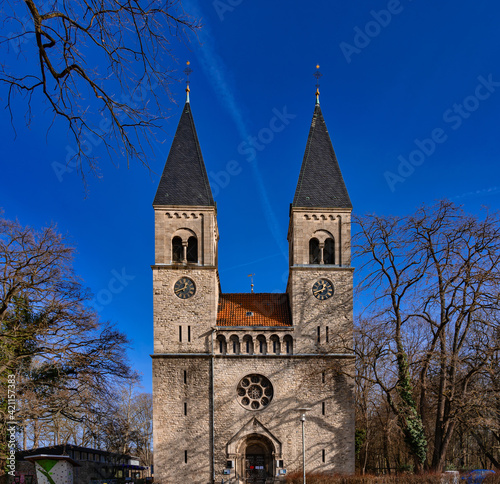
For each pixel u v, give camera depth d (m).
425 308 41.97
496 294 38.72
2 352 32.28
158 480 44.84
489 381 43.47
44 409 33.34
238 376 47.50
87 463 48.56
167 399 46.69
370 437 57.44
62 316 36.41
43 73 8.62
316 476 42.00
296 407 47.06
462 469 49.69
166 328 48.53
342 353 48.31
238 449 46.09
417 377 44.31
